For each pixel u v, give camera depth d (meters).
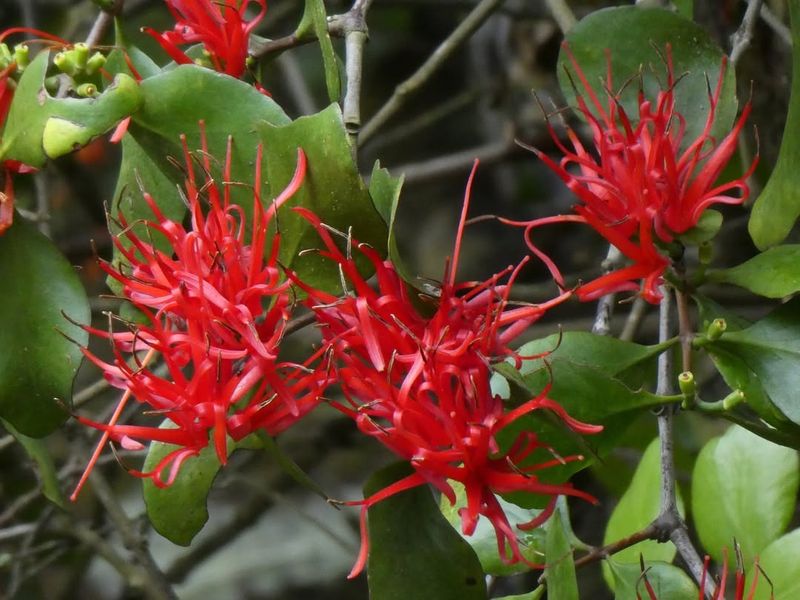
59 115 0.82
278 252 0.80
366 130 0.99
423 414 0.78
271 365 0.79
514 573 0.85
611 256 0.89
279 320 0.80
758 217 0.82
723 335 0.82
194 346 0.79
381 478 0.80
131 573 1.02
